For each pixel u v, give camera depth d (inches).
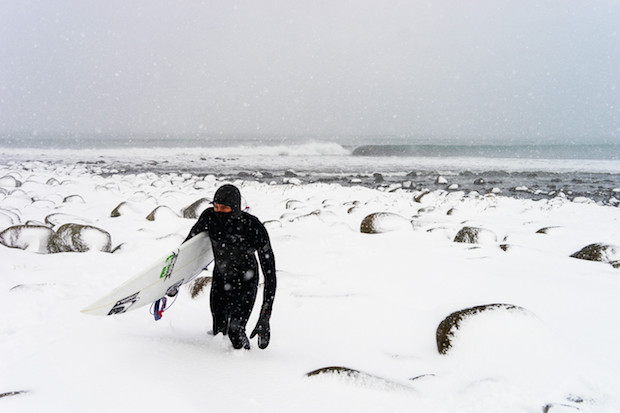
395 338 158.6
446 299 187.3
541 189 852.6
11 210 381.1
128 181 775.1
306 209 472.7
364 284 211.6
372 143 2511.1
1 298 185.8
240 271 139.8
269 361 128.3
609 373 129.3
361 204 558.6
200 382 109.3
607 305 177.0
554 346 139.6
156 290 135.0
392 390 114.4
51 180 645.9
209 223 135.8
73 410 95.2
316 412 102.3
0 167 986.7
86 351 124.2
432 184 924.0
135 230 342.6
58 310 179.0
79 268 239.9
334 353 144.7
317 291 201.8
